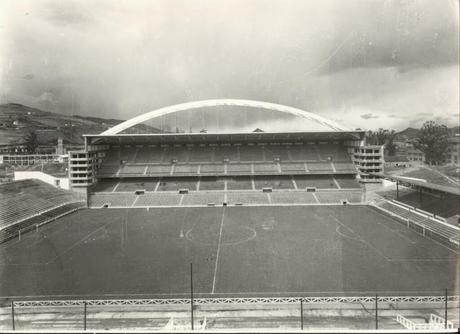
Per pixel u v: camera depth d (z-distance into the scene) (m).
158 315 24.42
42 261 36.72
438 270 32.50
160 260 36.75
